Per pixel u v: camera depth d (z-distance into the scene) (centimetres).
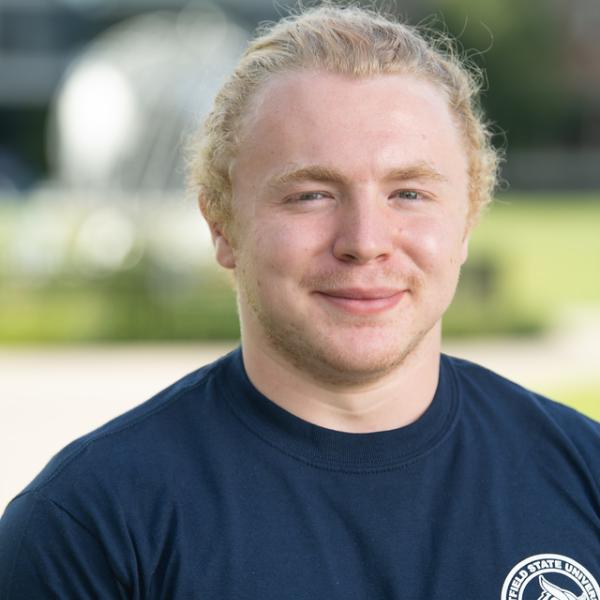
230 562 285
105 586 287
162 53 2798
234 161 304
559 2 6375
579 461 317
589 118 6550
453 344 1560
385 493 298
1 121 7412
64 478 295
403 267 291
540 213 3984
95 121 2825
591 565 301
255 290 298
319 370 296
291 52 300
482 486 307
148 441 303
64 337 1645
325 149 287
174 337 1644
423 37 332
